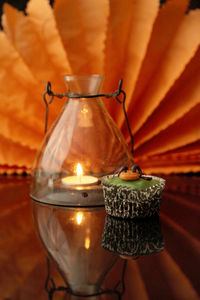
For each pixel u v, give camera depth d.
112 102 0.61
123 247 0.39
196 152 0.64
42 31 0.57
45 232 0.42
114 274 0.34
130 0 0.57
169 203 0.51
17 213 0.47
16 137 0.62
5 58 0.58
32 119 0.62
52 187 0.49
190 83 0.59
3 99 0.60
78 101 0.50
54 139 0.50
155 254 0.37
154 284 0.32
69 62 0.59
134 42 0.57
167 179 0.62
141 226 0.43
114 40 0.59
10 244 0.39
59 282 0.33
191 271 0.34
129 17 0.58
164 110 0.60
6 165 0.66
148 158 0.65
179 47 0.57
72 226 0.43
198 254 0.37
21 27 0.58
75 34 0.58
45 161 0.50
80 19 0.58
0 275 0.34
